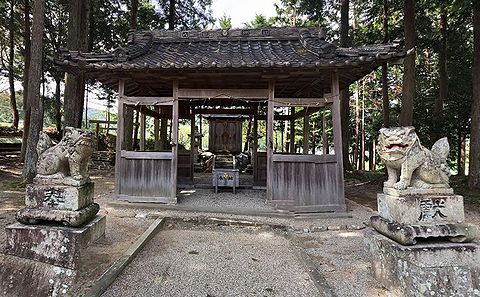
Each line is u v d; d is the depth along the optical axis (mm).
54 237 3428
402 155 3336
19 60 21672
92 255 4156
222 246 4824
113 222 5762
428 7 11992
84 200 3893
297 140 23875
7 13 17312
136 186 6934
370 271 3902
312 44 7223
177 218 6031
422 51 17062
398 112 18812
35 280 3291
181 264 4066
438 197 3283
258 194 8438
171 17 15875
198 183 10133
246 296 3283
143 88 8664
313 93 9250
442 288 2920
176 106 6914
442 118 13828
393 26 15188
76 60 6062
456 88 14211
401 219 3201
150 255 4359
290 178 6582
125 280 3566
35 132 9297
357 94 24609
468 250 3076
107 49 17750
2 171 12297
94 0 14883
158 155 6922
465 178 12172
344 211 6496
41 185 3744
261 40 8305
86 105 24422
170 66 6039
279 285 3545
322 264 4141
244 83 7797
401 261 3111
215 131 12711
